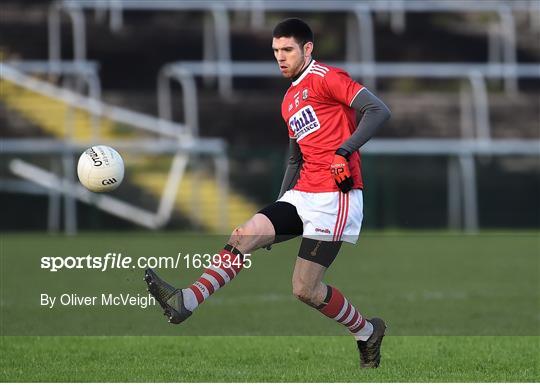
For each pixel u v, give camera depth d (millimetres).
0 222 83625
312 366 27016
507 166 92750
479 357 28766
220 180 84812
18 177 83562
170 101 98125
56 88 93938
